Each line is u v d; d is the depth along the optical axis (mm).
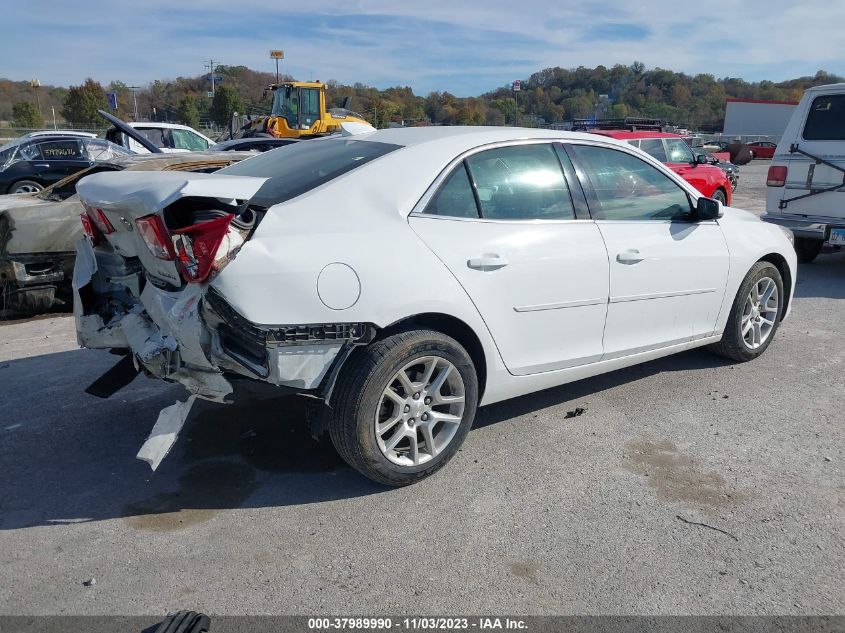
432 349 3268
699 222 4574
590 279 3879
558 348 3871
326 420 3207
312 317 2963
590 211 3982
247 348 3027
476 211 3533
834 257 9789
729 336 4977
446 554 2902
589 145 4105
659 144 12578
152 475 3551
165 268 3035
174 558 2877
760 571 2783
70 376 4930
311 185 3316
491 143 3693
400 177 3373
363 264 3076
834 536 3018
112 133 15047
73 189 6984
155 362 3115
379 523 3129
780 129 52844
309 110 20750
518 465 3656
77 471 3592
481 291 3434
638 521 3137
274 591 2674
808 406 4410
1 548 2939
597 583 2715
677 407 4391
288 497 3352
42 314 6793
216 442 3906
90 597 2637
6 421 4176
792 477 3521
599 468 3623
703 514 3191
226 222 2801
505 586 2699
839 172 7809
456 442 3508
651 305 4281
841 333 5984
